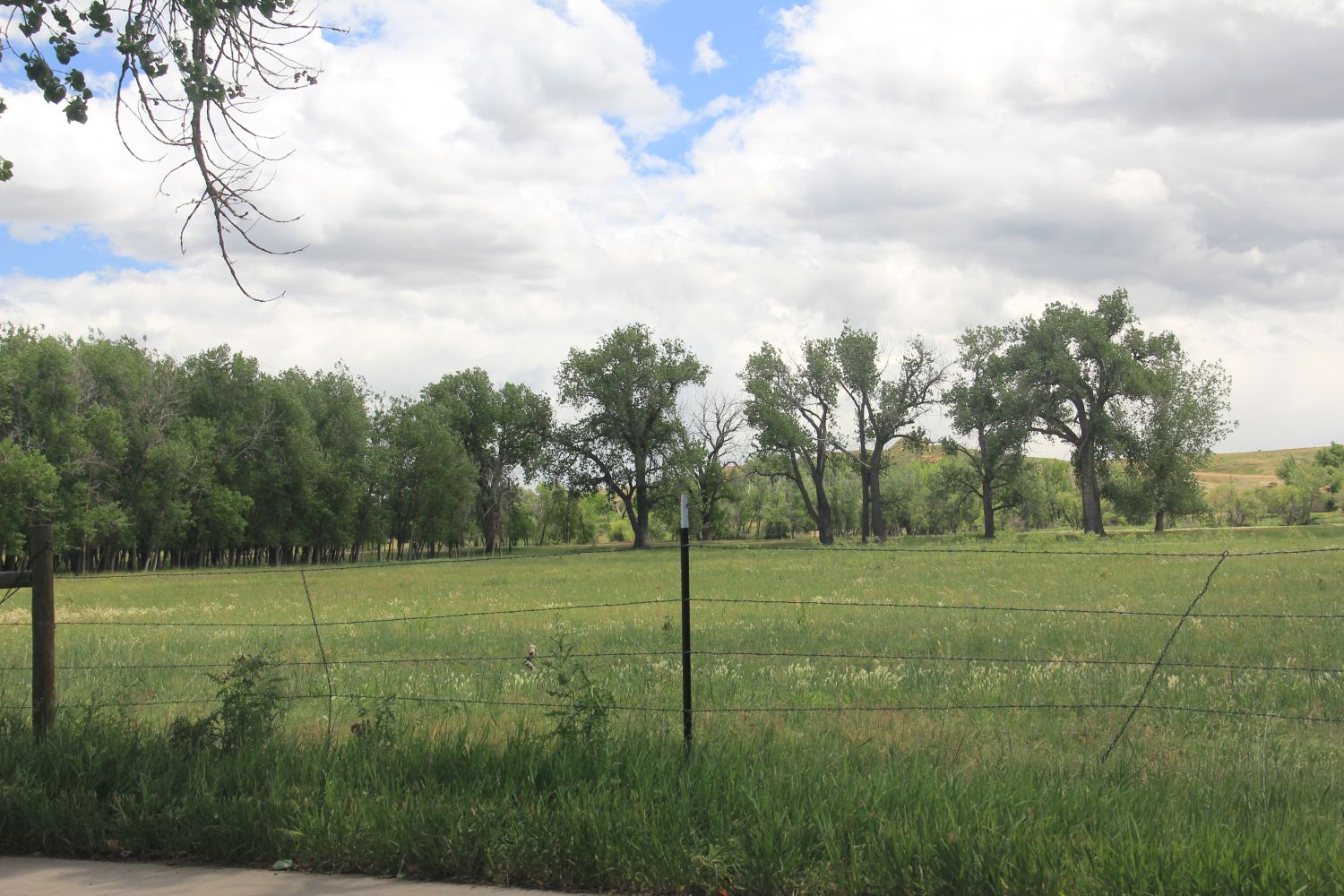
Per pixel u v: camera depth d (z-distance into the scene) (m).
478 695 9.45
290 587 36.81
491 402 103.12
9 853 5.36
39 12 7.31
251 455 77.88
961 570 30.36
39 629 6.62
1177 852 4.32
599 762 5.64
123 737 6.41
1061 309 74.50
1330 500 104.88
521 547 119.38
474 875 4.86
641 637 14.77
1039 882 4.23
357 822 5.13
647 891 4.62
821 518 84.06
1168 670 10.28
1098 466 75.31
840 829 4.75
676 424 86.62
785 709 8.17
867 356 80.88
